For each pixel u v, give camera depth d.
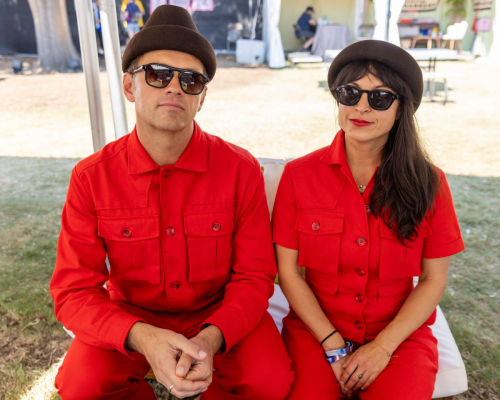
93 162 1.80
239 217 1.88
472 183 5.15
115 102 2.89
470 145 6.60
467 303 2.96
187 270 1.83
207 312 1.91
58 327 2.72
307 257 1.85
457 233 1.79
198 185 1.80
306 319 1.82
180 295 1.84
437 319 2.13
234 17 15.07
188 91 1.65
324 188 1.80
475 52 15.20
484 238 3.84
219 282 1.91
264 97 10.08
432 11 15.53
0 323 2.75
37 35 13.45
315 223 1.80
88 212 1.79
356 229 1.75
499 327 2.72
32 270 3.36
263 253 1.88
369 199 1.76
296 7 15.98
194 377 1.48
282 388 1.68
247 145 6.64
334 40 14.76
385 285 1.80
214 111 8.84
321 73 12.66
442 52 9.41
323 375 1.72
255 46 14.16
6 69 13.23
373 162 1.78
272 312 2.27
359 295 1.80
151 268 1.80
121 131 2.96
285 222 1.88
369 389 1.66
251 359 1.71
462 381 1.80
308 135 7.19
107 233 1.78
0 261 3.48
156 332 1.58
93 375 1.66
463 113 8.51
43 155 6.35
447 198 1.78
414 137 1.71
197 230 1.79
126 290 1.90
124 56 1.72
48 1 13.10
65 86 11.17
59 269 1.79
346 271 1.81
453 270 3.37
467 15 15.42
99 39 13.65
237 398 1.74
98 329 1.64
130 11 14.01
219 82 11.63
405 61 1.60
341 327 1.84
